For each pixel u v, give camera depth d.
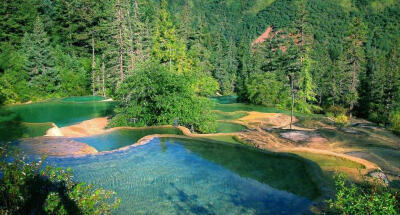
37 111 27.67
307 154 12.32
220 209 7.21
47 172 5.18
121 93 20.41
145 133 16.86
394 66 42.69
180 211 7.05
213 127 21.02
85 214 4.59
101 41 45.75
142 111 19.97
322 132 18.25
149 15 58.94
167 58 41.78
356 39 40.78
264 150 12.65
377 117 36.53
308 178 9.34
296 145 14.91
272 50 55.66
